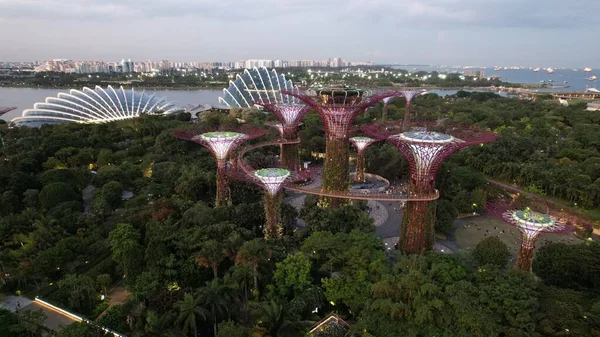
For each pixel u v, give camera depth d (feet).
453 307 139.64
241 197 258.37
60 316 158.51
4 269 178.50
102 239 204.23
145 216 220.84
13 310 160.76
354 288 156.04
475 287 147.23
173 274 171.42
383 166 344.69
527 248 180.75
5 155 336.49
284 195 294.46
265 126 412.98
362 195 214.48
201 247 183.42
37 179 276.41
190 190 261.44
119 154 345.51
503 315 140.36
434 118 540.93
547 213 204.95
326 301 169.48
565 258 173.68
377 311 145.89
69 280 166.61
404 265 162.71
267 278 174.70
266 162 335.26
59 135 364.58
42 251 185.37
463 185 287.89
